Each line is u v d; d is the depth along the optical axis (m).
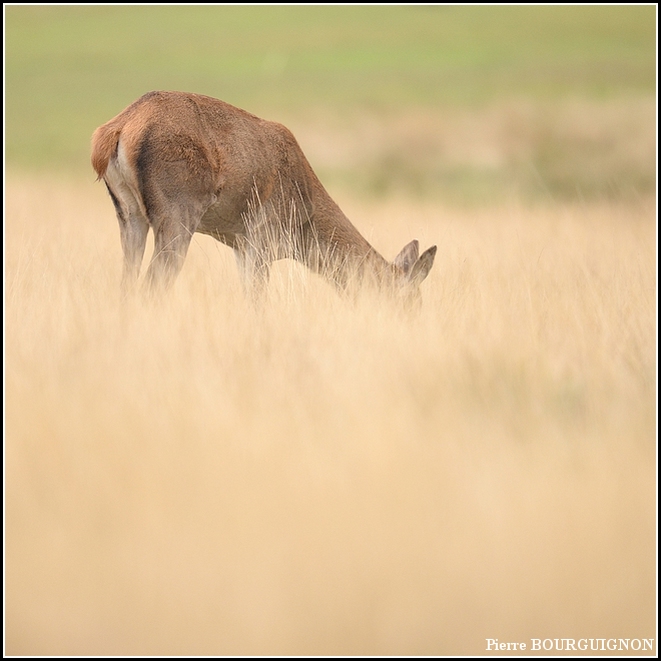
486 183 81.81
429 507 13.98
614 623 12.05
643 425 17.48
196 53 148.00
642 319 24.88
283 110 108.62
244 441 15.86
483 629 11.85
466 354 20.66
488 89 114.12
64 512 13.71
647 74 115.06
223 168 27.67
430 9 176.50
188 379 18.73
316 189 30.48
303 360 20.08
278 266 30.62
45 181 73.50
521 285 27.95
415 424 16.78
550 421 17.44
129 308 23.61
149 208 26.39
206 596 12.11
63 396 17.84
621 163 83.00
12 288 25.66
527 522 13.47
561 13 162.75
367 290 26.69
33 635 11.62
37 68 138.88
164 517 13.62
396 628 11.71
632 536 13.52
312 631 11.64
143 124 26.11
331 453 15.60
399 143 95.00
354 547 13.08
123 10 187.62
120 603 12.01
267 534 13.32
